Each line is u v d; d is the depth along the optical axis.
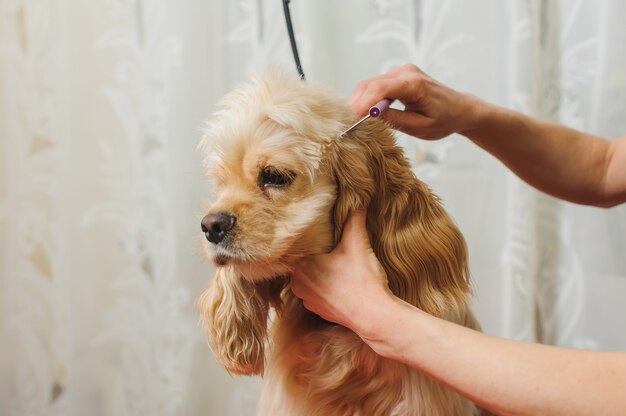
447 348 0.54
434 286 0.71
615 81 1.03
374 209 0.71
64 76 1.33
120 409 1.38
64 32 1.32
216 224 0.62
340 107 0.69
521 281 1.06
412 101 0.79
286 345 0.79
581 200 0.95
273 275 0.68
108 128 1.33
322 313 0.66
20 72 1.38
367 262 0.64
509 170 1.04
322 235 0.67
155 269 1.32
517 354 0.52
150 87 1.29
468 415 0.78
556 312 1.11
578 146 0.91
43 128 1.38
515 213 1.06
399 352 0.57
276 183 0.65
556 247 1.10
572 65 1.06
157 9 1.26
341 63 1.17
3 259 1.45
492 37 1.08
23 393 1.46
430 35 1.11
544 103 1.09
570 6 1.06
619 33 1.01
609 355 0.50
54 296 1.42
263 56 1.20
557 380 0.49
